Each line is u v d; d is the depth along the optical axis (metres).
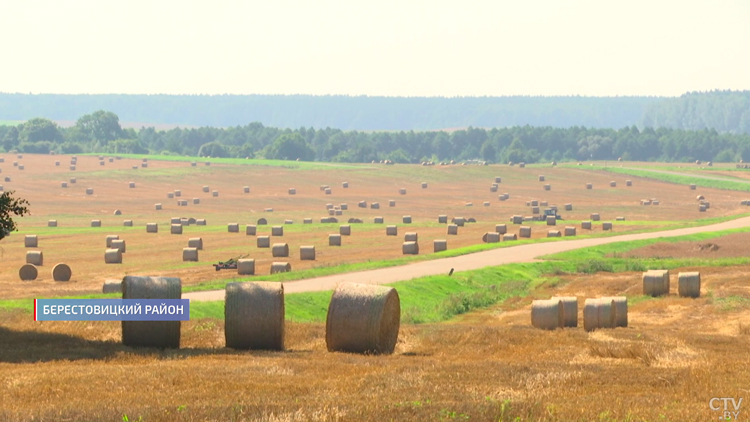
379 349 101.12
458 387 75.12
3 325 115.19
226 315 100.88
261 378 79.44
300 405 65.31
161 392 72.12
